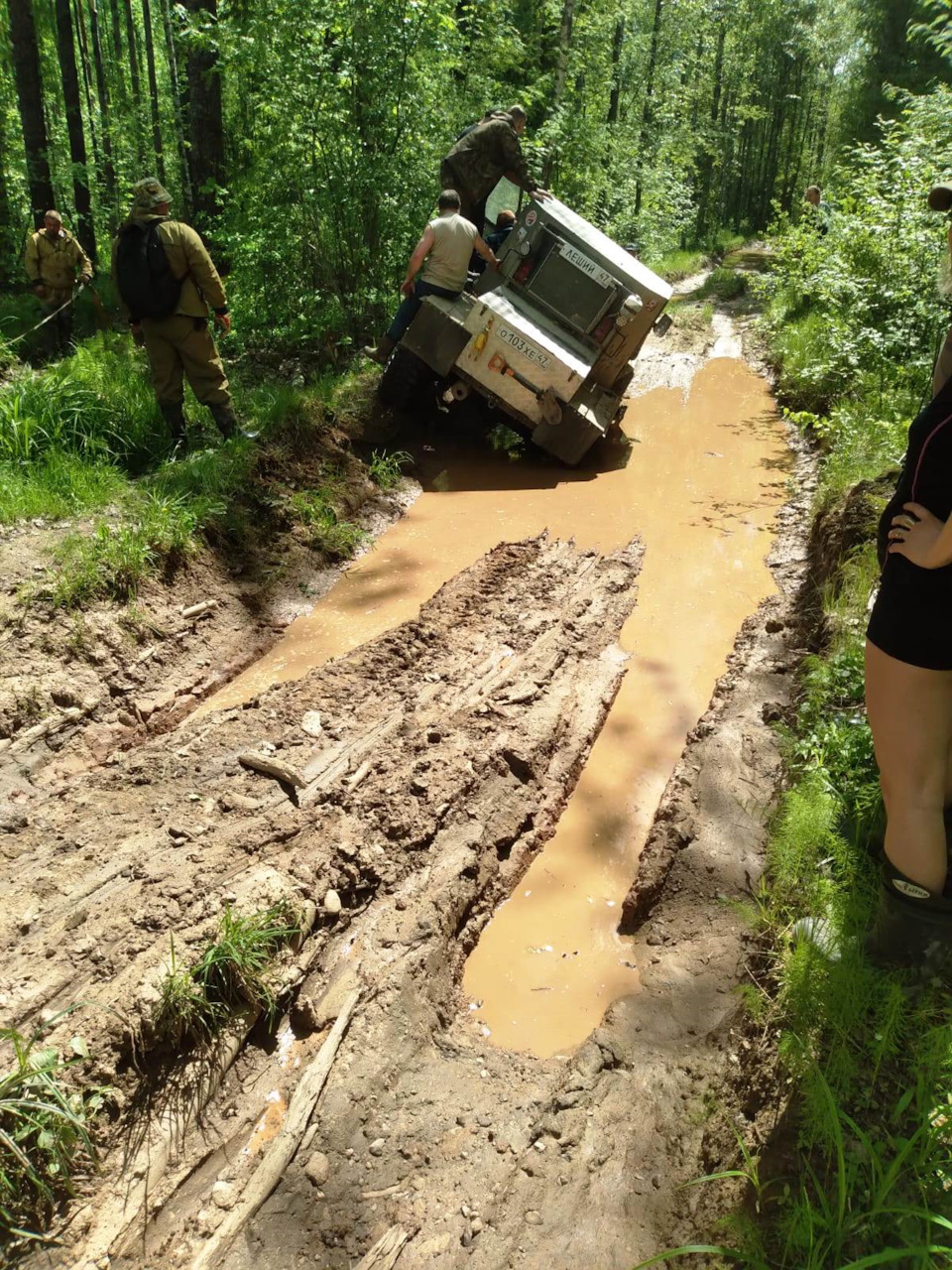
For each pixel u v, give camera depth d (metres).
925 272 9.57
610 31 20.84
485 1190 2.60
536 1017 3.36
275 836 3.73
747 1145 2.54
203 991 2.97
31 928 3.21
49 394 7.14
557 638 5.64
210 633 5.64
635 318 8.71
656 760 4.78
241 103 13.30
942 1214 2.12
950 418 2.21
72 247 10.23
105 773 4.27
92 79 24.02
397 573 6.71
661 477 8.80
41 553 5.43
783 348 12.67
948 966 2.73
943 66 21.91
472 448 9.21
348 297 10.35
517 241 8.70
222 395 7.21
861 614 4.93
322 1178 2.64
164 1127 2.74
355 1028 3.09
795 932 3.09
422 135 10.38
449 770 4.22
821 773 3.77
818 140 44.88
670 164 28.19
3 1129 2.48
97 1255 2.41
